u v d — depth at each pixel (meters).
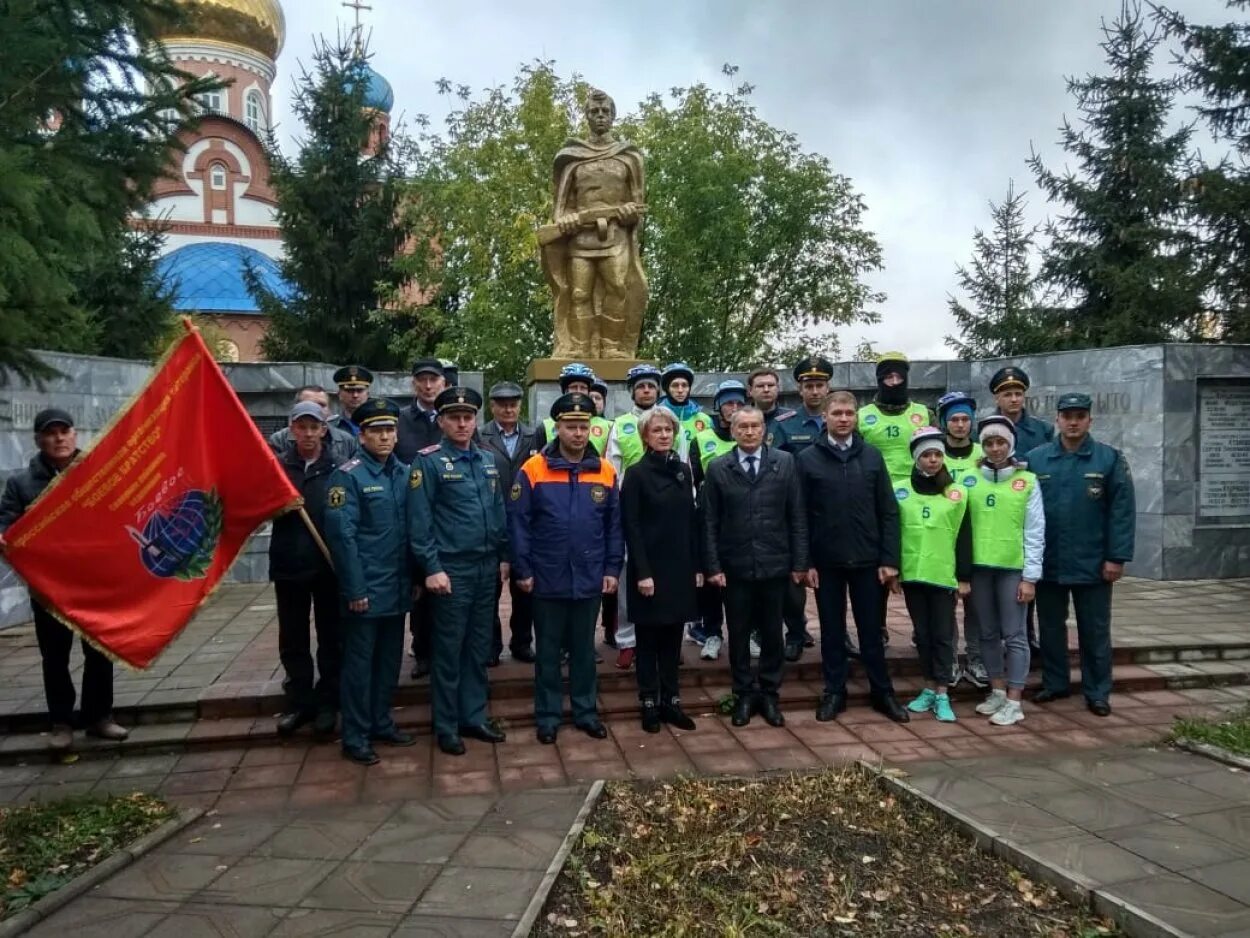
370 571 5.01
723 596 6.10
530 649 6.46
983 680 6.13
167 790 4.68
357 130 21.84
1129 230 13.81
